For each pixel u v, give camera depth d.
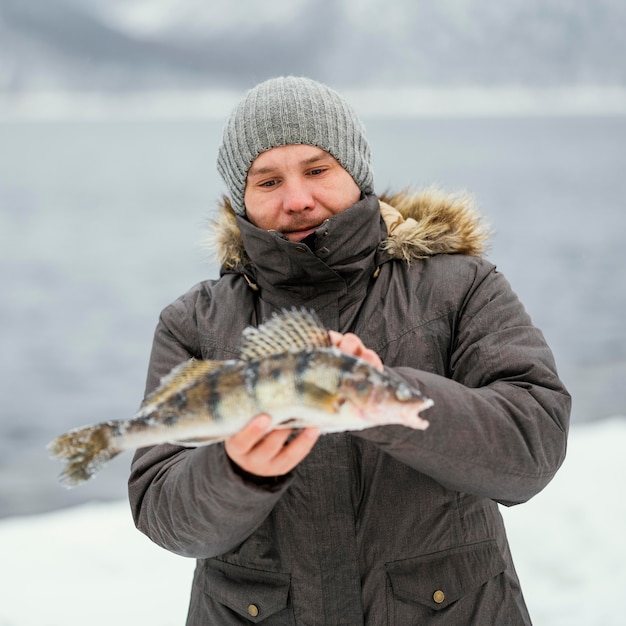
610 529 5.77
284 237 2.36
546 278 29.86
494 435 2.01
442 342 2.35
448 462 1.98
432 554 2.23
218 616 2.35
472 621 2.21
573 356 18.84
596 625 4.66
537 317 23.64
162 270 34.56
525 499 2.17
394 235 2.51
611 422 8.34
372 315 2.40
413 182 2.85
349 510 2.24
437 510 2.24
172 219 54.91
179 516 2.07
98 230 49.19
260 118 2.46
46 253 40.12
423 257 2.48
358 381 1.71
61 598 5.17
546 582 5.18
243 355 1.83
